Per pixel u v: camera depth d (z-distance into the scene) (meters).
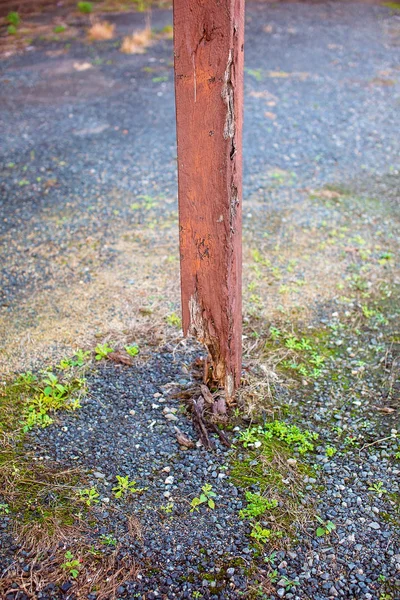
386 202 4.98
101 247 4.36
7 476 2.59
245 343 3.40
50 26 10.23
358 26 10.03
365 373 3.23
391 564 2.25
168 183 5.29
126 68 8.20
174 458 2.70
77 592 2.16
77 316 3.65
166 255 4.26
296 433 2.81
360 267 4.13
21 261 4.21
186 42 2.07
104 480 2.58
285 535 2.35
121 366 3.25
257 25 10.11
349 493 2.53
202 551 2.29
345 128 6.38
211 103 2.13
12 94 7.38
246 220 4.68
